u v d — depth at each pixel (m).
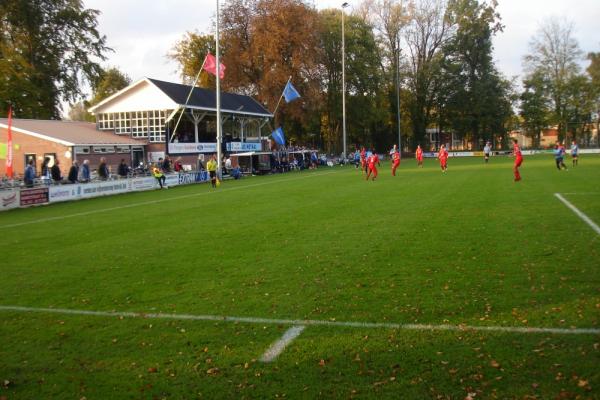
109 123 43.56
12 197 21.20
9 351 5.36
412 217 13.64
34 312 6.66
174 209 18.28
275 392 4.26
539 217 12.70
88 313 6.54
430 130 96.06
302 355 4.97
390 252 9.34
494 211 14.16
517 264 8.05
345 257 9.07
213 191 26.14
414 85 75.56
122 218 16.28
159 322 6.09
